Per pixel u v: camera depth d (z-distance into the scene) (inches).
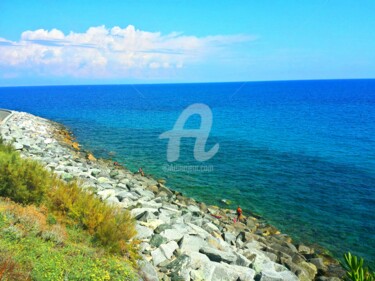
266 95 7012.8
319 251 675.4
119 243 382.3
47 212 409.1
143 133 2044.8
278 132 2210.9
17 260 282.8
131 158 1393.9
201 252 471.2
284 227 794.8
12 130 1439.5
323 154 1557.6
